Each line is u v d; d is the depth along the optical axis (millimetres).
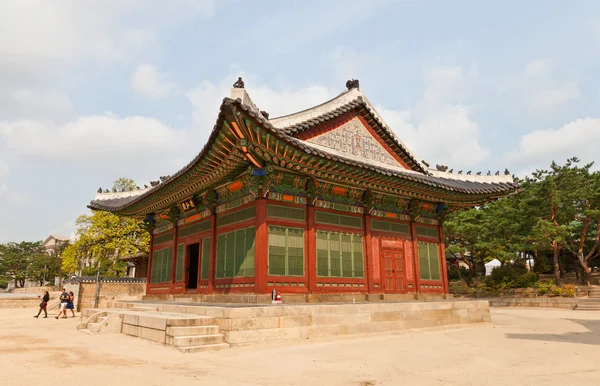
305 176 21094
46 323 25578
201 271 24000
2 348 13305
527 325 23422
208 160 18719
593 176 50188
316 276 21000
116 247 47594
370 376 9984
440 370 10742
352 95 25547
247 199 20922
